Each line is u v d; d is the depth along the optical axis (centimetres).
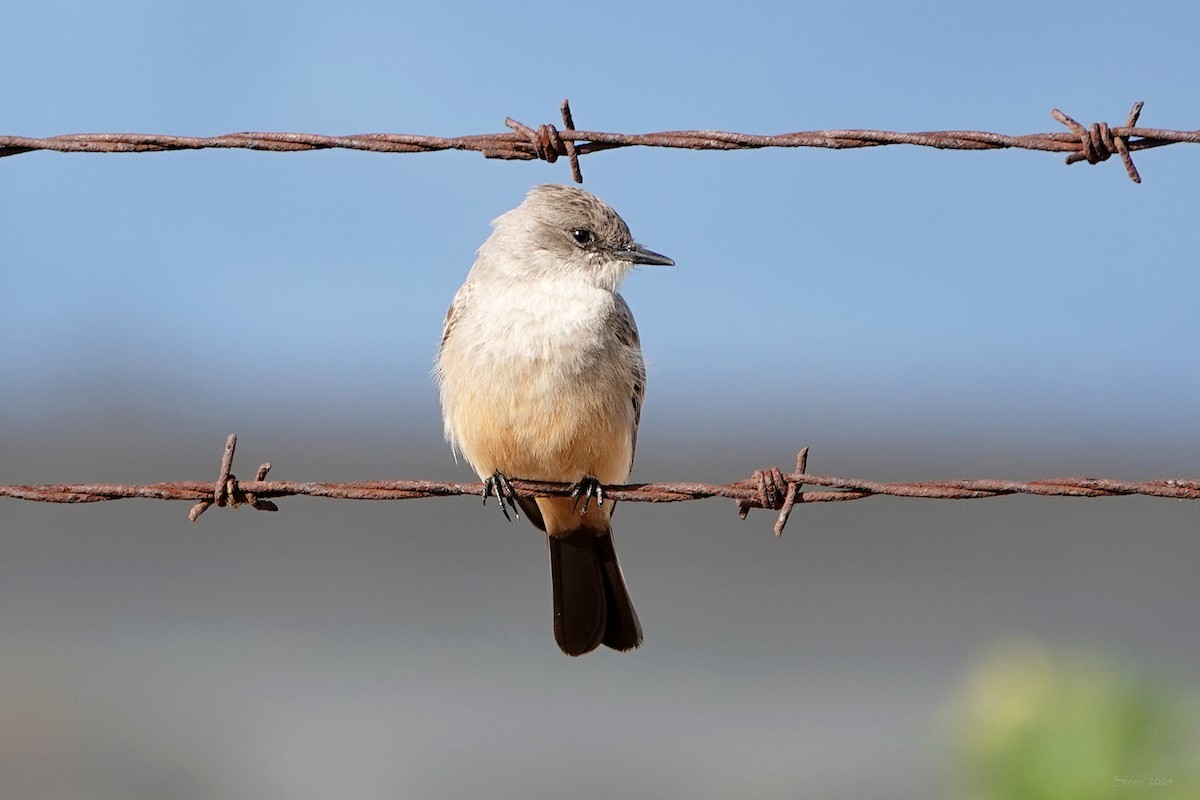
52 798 1223
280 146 668
